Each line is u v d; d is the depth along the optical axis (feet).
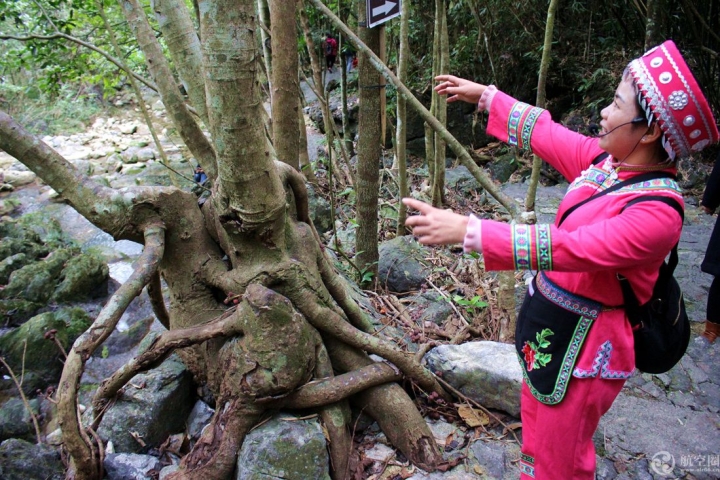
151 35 6.65
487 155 18.60
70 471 6.31
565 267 4.16
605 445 6.90
